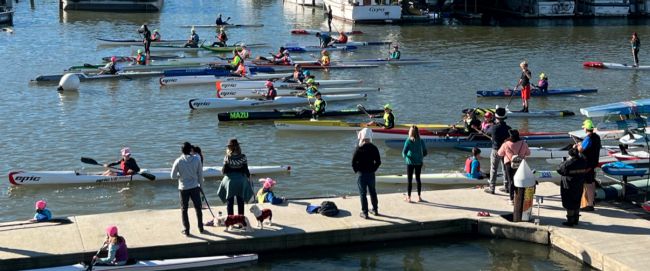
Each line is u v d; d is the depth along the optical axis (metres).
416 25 96.56
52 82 55.38
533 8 106.25
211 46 73.31
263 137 40.25
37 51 70.62
